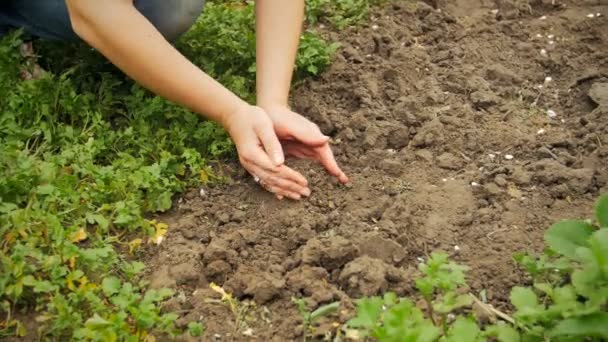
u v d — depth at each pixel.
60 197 2.01
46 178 2.03
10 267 1.86
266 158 1.98
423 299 1.88
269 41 2.11
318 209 2.05
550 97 2.29
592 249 1.72
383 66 2.35
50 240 1.94
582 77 2.30
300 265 1.94
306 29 2.47
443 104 2.27
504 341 1.72
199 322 1.86
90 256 1.90
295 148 2.09
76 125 2.21
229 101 2.00
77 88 2.29
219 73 2.33
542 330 1.73
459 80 2.32
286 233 2.01
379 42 2.42
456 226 2.01
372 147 2.17
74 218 2.01
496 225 2.01
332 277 1.93
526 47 2.39
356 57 2.37
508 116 2.24
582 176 2.07
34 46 2.35
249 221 2.04
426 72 2.35
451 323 1.84
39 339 1.84
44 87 2.20
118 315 1.80
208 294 1.91
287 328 1.85
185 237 2.02
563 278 1.87
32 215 1.96
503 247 1.96
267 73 2.09
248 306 1.89
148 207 2.05
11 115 2.15
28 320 1.88
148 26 1.99
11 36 2.28
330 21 2.47
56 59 2.34
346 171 2.13
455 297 1.81
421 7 2.51
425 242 1.99
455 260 1.95
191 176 2.12
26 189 2.02
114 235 2.01
